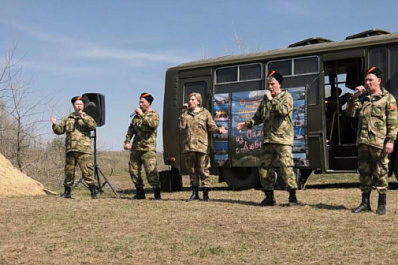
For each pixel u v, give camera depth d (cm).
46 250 691
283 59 1455
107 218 919
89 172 1238
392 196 1145
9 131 2177
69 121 1245
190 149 1109
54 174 2202
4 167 1493
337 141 1484
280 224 823
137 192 1217
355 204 1022
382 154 879
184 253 661
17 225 871
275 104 987
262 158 1022
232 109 1509
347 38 1436
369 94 909
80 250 686
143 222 870
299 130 1402
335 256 632
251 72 1505
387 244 683
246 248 679
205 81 1576
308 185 1627
